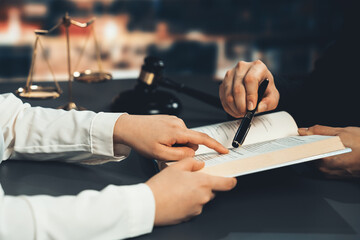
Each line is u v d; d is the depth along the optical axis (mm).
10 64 2701
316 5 2916
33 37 2693
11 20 2658
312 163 698
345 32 1092
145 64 991
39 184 633
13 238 463
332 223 567
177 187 537
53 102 1053
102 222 492
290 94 978
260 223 562
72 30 2709
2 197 493
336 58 1074
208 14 2961
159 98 996
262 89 750
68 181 648
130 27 2902
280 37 3012
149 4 2887
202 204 545
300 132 759
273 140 700
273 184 673
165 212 528
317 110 1022
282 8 2959
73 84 1242
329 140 621
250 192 645
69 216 483
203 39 2998
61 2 2734
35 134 702
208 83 1328
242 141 674
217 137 729
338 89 1036
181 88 1030
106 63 2895
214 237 526
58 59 2756
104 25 2854
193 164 583
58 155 703
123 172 693
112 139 680
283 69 3070
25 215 473
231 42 3033
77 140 690
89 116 711
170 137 646
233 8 2959
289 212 591
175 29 2963
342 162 669
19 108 738
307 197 635
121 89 1205
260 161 586
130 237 518
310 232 545
